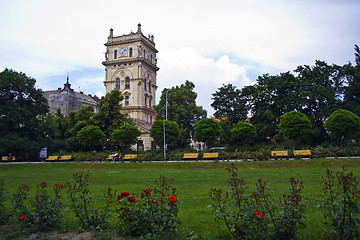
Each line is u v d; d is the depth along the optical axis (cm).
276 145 5003
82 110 6231
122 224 810
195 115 6938
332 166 2745
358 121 3934
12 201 976
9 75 5122
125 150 5744
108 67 8125
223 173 2650
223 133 5719
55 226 900
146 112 8031
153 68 8644
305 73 5634
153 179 2372
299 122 4219
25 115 5084
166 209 788
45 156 5253
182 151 4944
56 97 9462
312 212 1031
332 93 5197
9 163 4419
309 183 1853
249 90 6075
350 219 621
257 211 657
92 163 3922
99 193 1642
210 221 955
